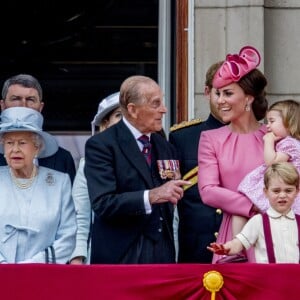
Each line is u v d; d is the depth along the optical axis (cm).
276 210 3045
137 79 3138
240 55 3192
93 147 3119
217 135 3186
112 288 2992
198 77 3728
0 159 3372
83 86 4150
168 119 3794
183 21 3741
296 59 3738
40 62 4175
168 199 3045
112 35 4131
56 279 2992
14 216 3114
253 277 2986
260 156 3159
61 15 4162
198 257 3247
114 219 3086
